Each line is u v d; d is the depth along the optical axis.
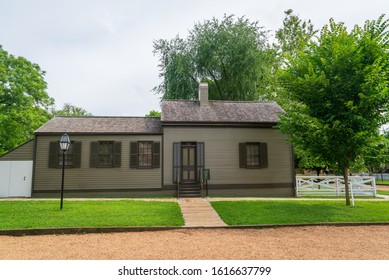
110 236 6.64
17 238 6.43
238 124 15.24
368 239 6.35
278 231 7.26
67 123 15.52
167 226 7.48
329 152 10.60
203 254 5.04
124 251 5.25
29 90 19.38
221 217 8.70
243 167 15.04
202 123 14.97
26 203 11.09
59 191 14.16
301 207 10.27
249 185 14.97
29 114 18.39
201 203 11.52
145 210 9.51
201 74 23.30
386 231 7.29
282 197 14.59
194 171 14.95
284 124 11.55
